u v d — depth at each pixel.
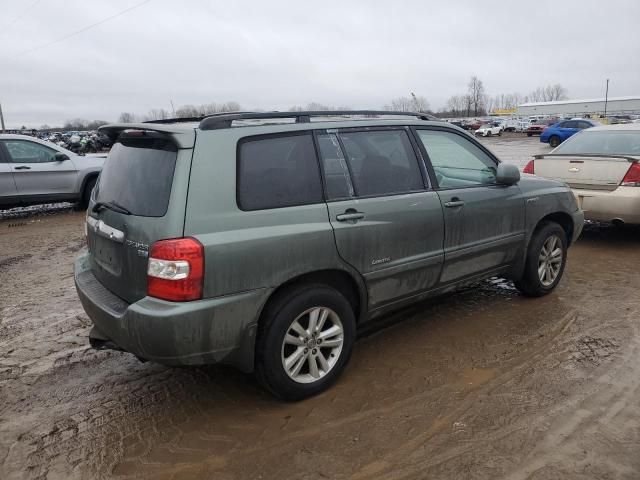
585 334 4.22
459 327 4.44
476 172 4.51
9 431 3.17
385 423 3.11
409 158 3.94
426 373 3.68
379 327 4.48
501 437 2.93
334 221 3.35
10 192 10.05
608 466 2.67
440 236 3.98
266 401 3.42
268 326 3.13
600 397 3.30
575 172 6.93
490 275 4.59
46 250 7.77
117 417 3.29
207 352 2.94
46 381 3.78
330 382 3.49
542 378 3.55
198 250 2.81
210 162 2.96
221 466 2.79
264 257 3.03
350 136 3.63
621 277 5.70
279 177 3.21
